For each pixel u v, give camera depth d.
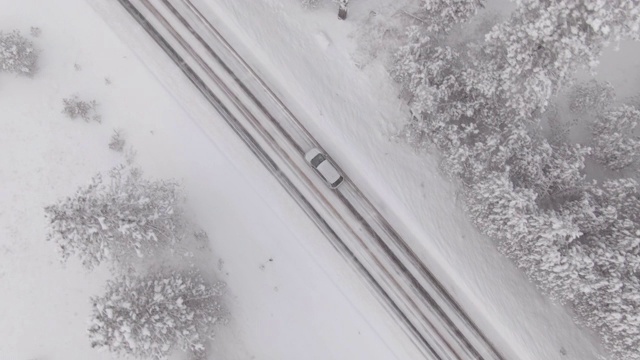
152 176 23.83
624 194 21.56
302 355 23.19
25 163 24.19
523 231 20.80
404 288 23.98
